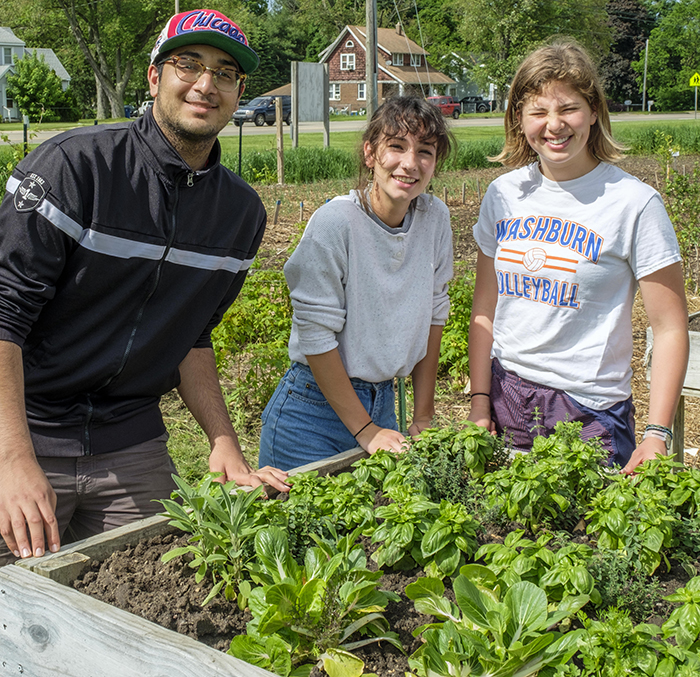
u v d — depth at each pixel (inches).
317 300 98.0
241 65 90.4
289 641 61.6
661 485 82.8
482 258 112.4
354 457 99.7
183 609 68.9
